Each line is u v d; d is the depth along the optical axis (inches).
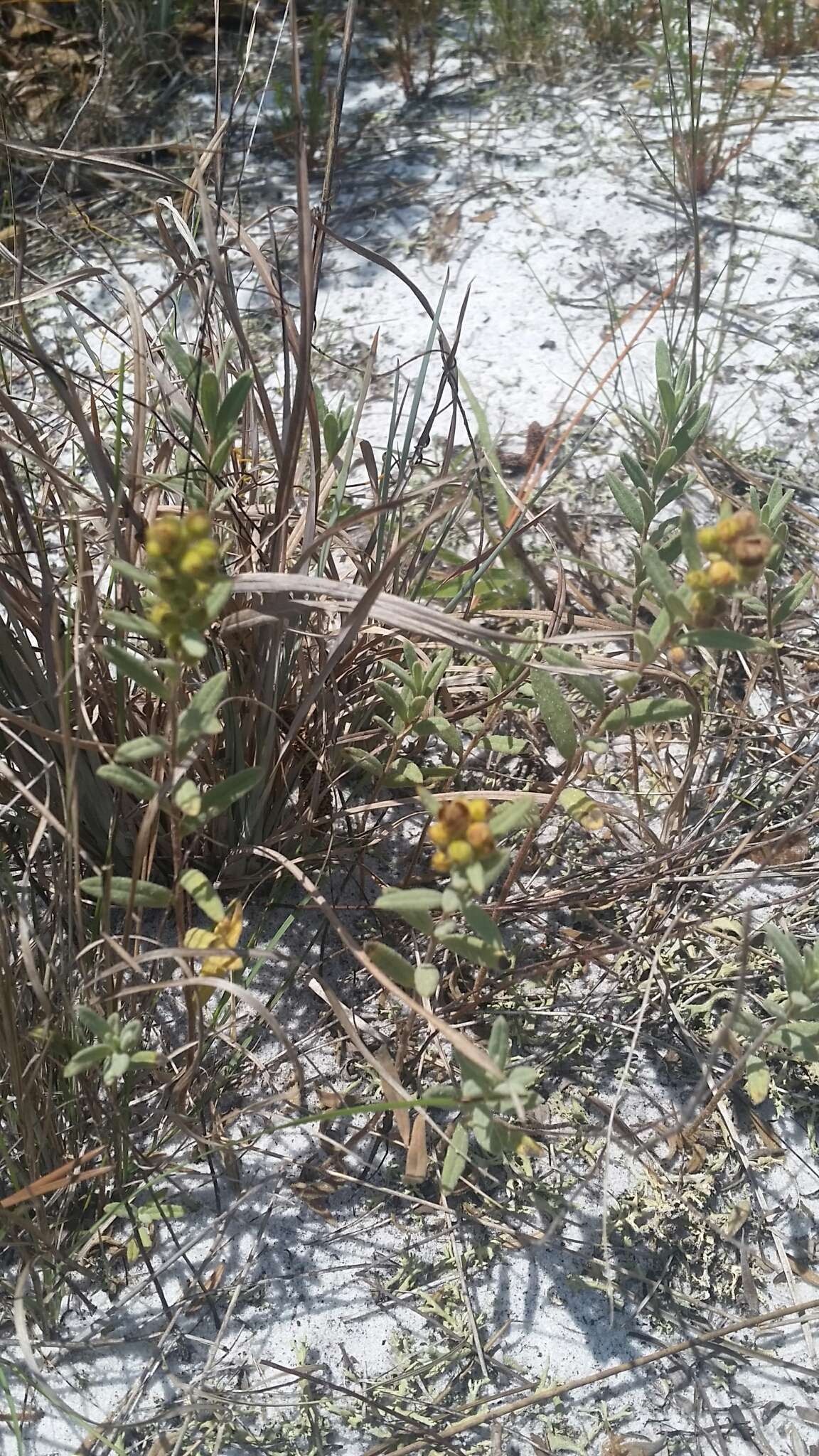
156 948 20.4
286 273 33.7
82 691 18.3
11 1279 17.4
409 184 36.7
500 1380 17.0
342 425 21.4
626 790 23.1
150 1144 18.7
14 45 40.7
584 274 33.5
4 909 17.6
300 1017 20.1
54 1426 16.5
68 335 31.5
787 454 28.9
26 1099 16.3
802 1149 19.2
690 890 21.6
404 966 15.6
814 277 33.1
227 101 39.5
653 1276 18.0
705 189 35.8
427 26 42.0
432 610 16.0
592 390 30.3
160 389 19.1
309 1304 17.6
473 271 33.7
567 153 37.4
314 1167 18.6
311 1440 16.4
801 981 16.3
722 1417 16.8
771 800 22.8
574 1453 16.5
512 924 21.3
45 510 21.3
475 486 25.3
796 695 24.7
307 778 21.8
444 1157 18.3
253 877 20.5
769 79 39.4
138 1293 17.6
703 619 14.8
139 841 15.6
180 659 14.1
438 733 19.7
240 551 20.1
